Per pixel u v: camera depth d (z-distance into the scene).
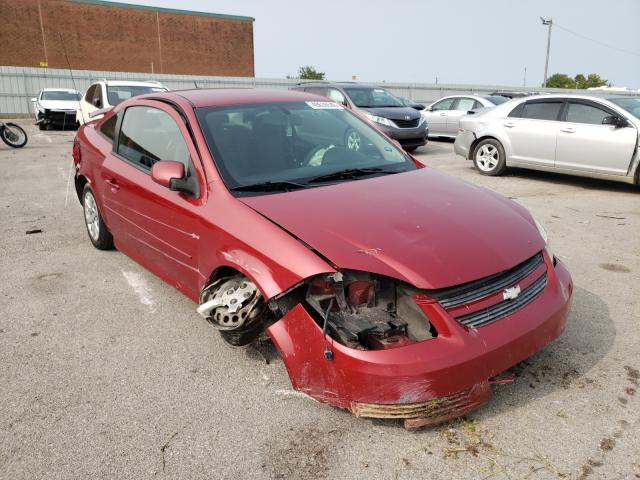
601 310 4.04
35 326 3.92
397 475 2.42
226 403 2.97
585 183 9.24
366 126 4.46
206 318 3.20
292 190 3.36
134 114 4.54
